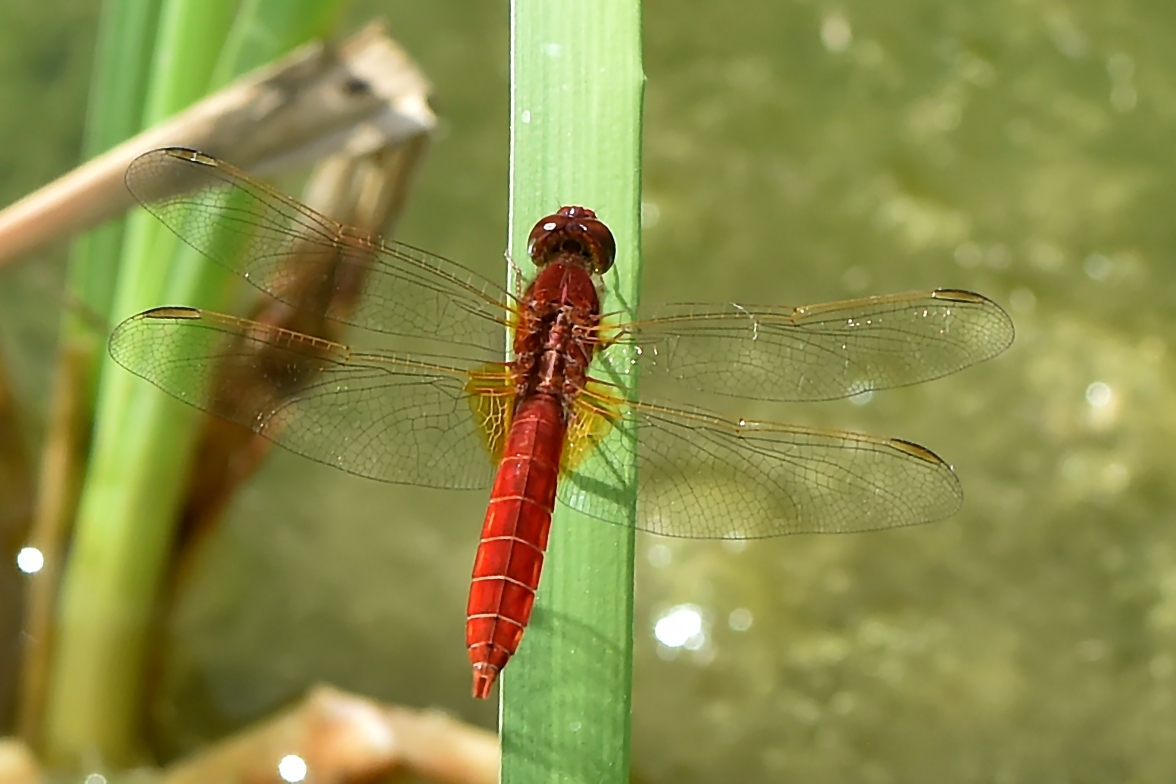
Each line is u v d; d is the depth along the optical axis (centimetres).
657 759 47
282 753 44
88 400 45
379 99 44
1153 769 46
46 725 46
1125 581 48
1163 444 49
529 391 43
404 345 48
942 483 42
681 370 43
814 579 48
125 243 45
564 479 42
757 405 49
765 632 47
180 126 43
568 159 42
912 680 47
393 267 43
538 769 41
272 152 43
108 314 45
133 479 45
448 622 47
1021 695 47
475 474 43
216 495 46
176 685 46
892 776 46
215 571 47
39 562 46
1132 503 48
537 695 41
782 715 47
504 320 43
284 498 48
